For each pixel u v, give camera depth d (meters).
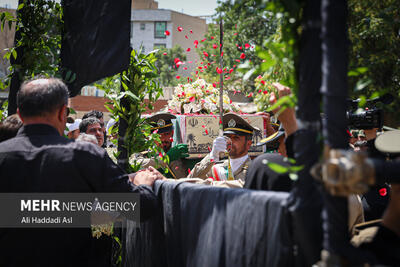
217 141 3.46
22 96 2.07
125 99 2.78
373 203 3.10
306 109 1.28
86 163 2.00
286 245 1.39
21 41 2.97
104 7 2.68
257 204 1.53
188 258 1.99
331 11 1.19
